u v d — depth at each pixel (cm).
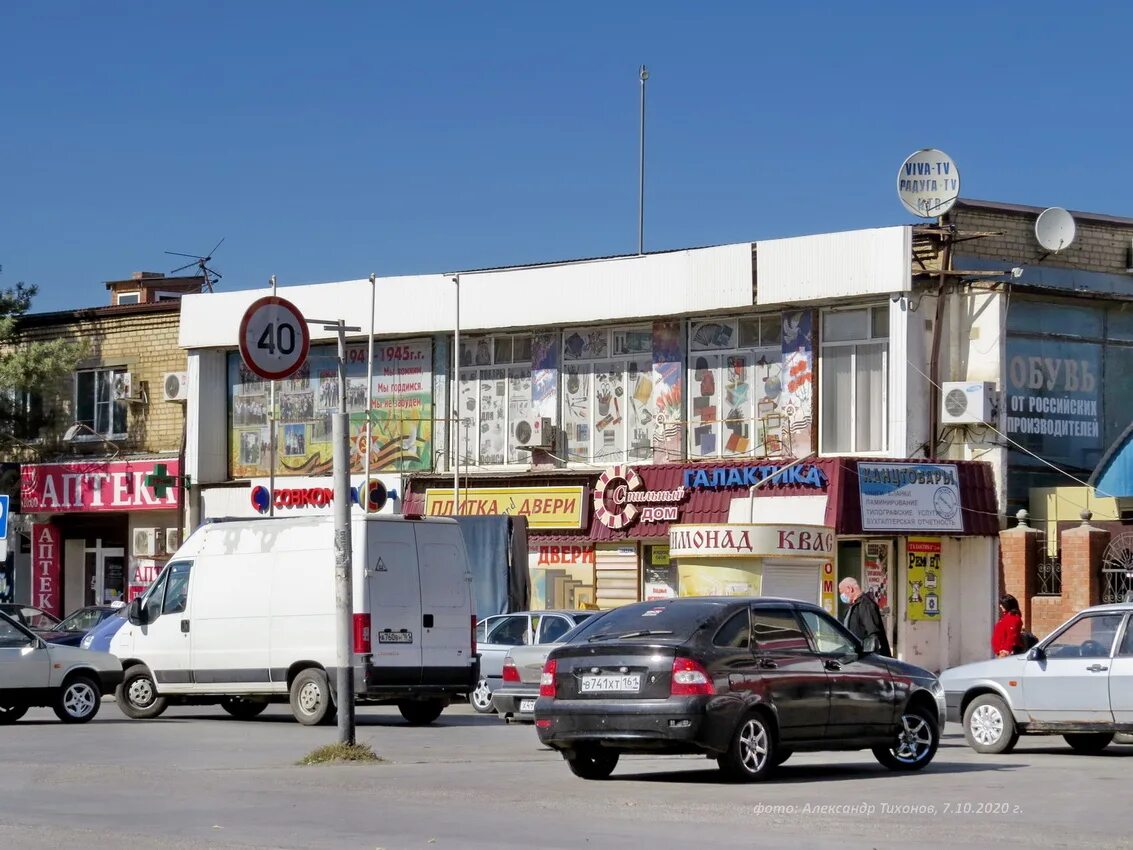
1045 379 3428
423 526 2345
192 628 2431
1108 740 1980
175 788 1479
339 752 1731
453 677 2334
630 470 3584
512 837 1145
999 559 3278
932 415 3316
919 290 3322
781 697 1520
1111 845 1106
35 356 4434
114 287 5347
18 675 2312
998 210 3447
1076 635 1861
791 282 3400
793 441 3441
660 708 1455
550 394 3803
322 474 4103
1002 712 1891
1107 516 3253
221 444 4291
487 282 3834
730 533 3089
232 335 4191
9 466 4588
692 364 3616
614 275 3659
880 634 2198
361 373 4088
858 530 3219
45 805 1355
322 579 2312
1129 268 3603
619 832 1171
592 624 1599
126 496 4353
